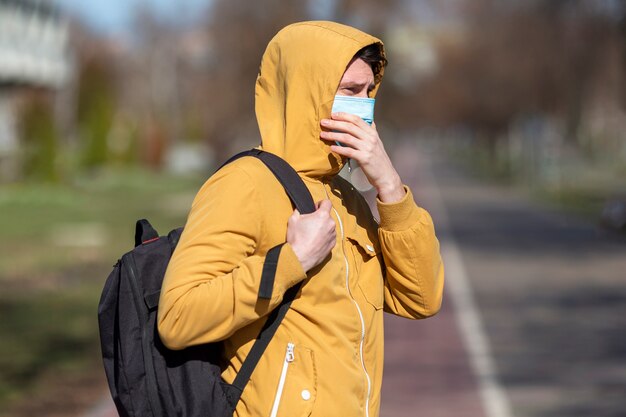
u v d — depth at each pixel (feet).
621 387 72.38
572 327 97.86
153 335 24.21
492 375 76.79
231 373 24.54
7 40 222.89
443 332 96.02
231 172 24.59
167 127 545.44
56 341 91.40
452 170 617.62
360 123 25.38
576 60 414.62
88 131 407.03
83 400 68.69
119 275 24.84
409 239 26.53
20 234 197.47
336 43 24.99
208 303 23.04
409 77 443.32
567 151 511.81
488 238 196.65
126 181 353.92
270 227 24.47
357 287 26.12
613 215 208.13
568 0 343.05
